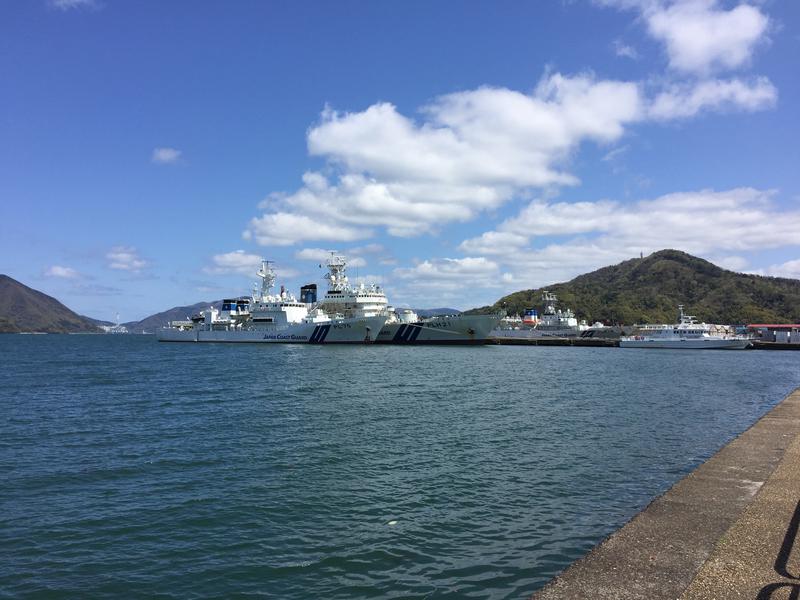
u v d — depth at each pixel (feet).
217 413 122.31
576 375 215.92
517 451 85.76
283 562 47.67
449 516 58.03
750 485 49.93
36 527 55.62
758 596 27.99
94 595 42.50
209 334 501.15
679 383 192.24
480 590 42.75
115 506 61.52
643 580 31.55
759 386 189.26
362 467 76.48
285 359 296.71
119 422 112.27
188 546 50.98
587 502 62.64
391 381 186.29
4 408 133.08
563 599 29.53
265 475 72.90
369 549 50.08
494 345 498.28
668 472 75.10
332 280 451.94
